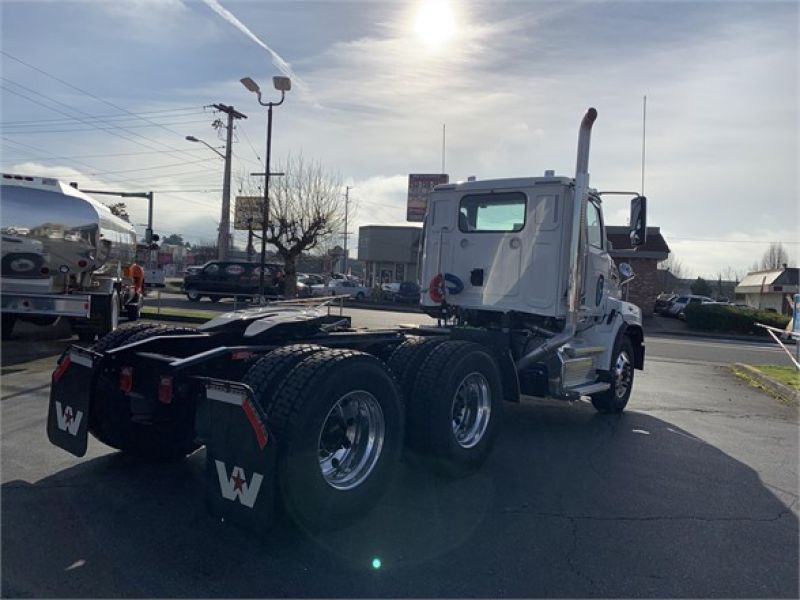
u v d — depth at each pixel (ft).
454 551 12.67
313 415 12.26
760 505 16.14
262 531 11.60
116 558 11.78
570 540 13.46
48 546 12.16
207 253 270.26
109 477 16.06
